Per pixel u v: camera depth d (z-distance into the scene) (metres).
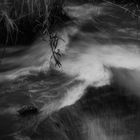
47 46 5.33
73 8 6.56
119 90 4.30
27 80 4.46
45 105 3.79
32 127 3.43
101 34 5.95
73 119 3.69
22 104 3.77
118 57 5.18
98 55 5.21
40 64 4.91
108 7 6.75
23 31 5.07
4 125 3.44
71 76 4.55
